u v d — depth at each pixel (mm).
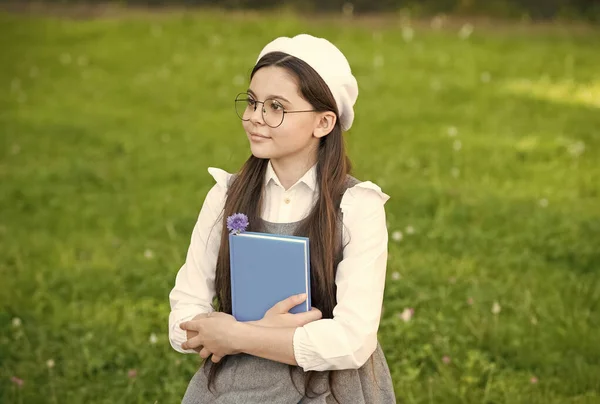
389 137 10430
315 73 3088
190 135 10859
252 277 3115
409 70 13781
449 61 14305
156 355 5375
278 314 3033
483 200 8164
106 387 5020
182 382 5000
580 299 6016
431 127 10914
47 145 10523
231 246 3137
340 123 3271
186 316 3268
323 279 3145
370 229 3170
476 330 5562
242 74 13844
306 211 3232
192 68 14250
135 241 7422
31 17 17891
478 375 5109
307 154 3258
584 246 6965
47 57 15000
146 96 12812
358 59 14289
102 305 6152
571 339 5453
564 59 14367
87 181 9281
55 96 12898
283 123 3092
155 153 10148
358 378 3199
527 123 11047
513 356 5363
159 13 18422
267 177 3287
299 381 3129
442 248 7043
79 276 6664
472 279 6355
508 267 6668
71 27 16953
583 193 8570
